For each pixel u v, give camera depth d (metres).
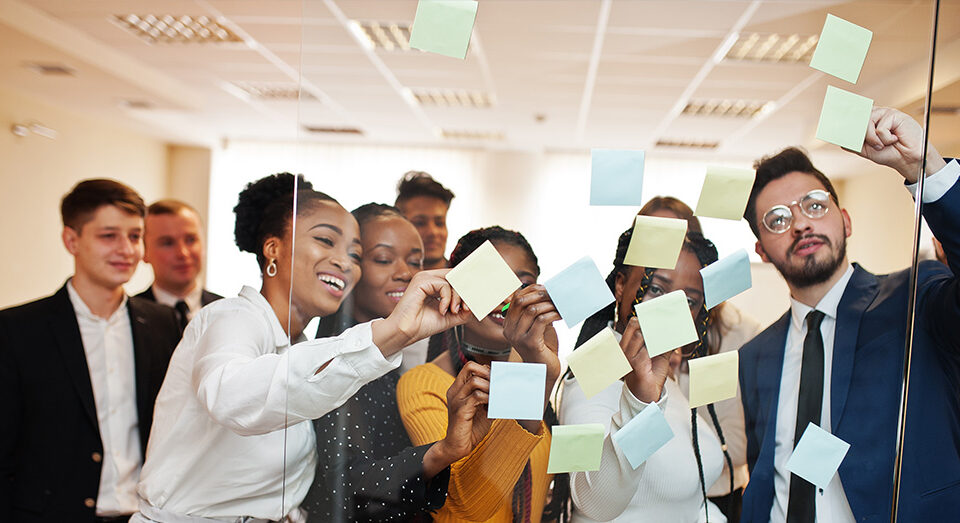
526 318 1.04
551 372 1.05
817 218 1.04
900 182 1.04
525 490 1.07
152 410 1.91
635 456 1.06
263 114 6.59
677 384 1.06
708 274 1.04
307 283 1.05
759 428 1.06
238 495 1.27
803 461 1.05
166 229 2.57
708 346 1.06
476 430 1.05
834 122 1.03
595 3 0.99
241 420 1.07
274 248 1.35
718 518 1.08
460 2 0.98
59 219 6.19
